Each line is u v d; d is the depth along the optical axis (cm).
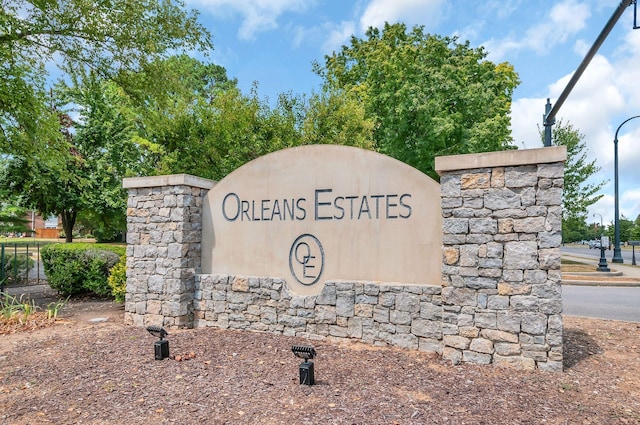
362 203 628
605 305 965
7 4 1000
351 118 1373
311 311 643
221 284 722
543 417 358
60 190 1789
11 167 1652
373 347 584
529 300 487
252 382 445
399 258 596
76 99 1791
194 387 432
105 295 1030
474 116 1706
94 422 358
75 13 1070
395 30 1923
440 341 550
